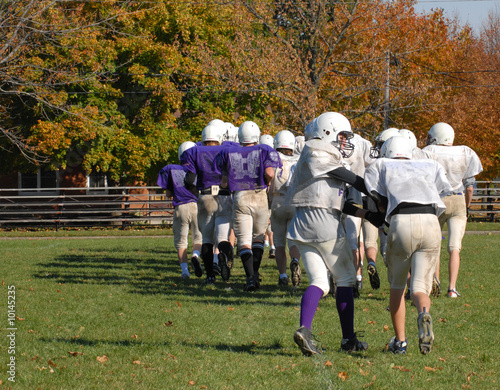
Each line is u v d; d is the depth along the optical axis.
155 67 82.12
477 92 98.00
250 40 78.56
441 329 19.38
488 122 92.12
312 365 15.12
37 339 17.98
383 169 16.27
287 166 28.44
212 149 28.19
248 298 25.25
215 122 33.06
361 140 26.20
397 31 85.19
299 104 76.12
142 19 80.75
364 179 16.25
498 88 97.38
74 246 53.72
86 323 20.33
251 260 26.61
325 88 82.19
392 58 81.44
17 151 81.00
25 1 52.97
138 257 43.44
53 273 33.97
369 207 18.20
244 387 13.45
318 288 16.00
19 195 94.19
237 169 26.58
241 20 77.56
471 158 26.02
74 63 71.19
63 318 21.17
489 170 94.19
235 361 15.52
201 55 76.12
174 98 80.38
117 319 20.94
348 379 14.08
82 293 26.61
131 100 83.50
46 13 58.56
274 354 16.34
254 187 26.53
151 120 82.25
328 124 17.02
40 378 14.08
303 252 16.62
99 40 78.19
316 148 16.25
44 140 74.81
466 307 23.22
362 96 82.75
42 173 94.81
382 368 14.95
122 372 14.59
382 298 25.86
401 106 82.50
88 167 79.25
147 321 20.58
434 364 15.45
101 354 16.25
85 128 74.31
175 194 31.22
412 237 15.60
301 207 16.44
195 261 30.20
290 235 16.61
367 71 80.38
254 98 85.38
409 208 15.77
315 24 79.62
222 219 27.94
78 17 65.25
